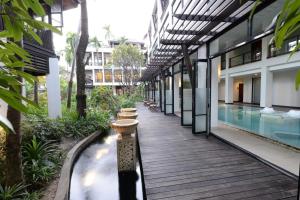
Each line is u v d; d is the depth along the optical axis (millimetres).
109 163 4090
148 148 4215
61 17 6109
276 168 3002
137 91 22484
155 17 12375
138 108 13094
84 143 5016
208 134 5035
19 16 713
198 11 3410
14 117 2234
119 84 27500
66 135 5258
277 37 636
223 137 4812
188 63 5219
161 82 10820
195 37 4719
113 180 3355
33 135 3678
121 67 22078
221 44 5637
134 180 3250
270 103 10445
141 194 2918
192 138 4988
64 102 11727
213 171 3027
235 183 2650
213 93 5832
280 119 8109
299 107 10906
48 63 6594
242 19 3518
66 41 18547
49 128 4598
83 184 3254
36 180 2771
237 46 3645
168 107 9594
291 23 574
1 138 2943
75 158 4188
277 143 4289
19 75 752
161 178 2838
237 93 17125
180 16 3508
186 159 3545
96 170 3762
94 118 6676
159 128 6250
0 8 705
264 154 3574
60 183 2828
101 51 28125
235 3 2973
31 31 766
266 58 10148
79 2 6801
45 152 3455
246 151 3758
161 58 7867
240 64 12336
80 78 6602
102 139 5914
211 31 4301
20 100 676
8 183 2314
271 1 2844
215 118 5938
